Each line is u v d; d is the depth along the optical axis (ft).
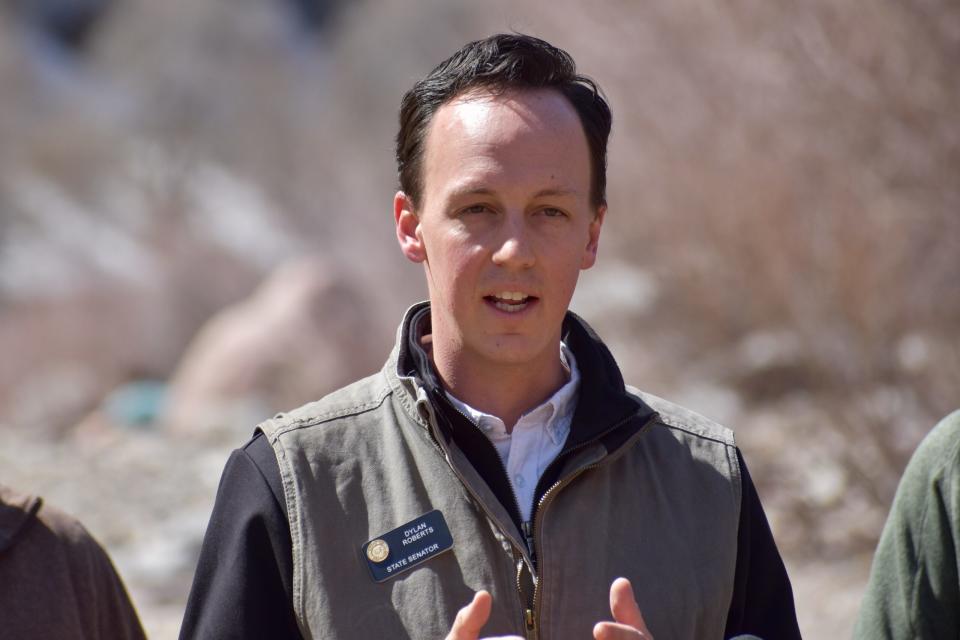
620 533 16.07
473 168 15.60
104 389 148.66
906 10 50.08
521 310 15.80
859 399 48.57
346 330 99.91
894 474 46.65
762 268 60.23
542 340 15.97
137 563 49.73
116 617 17.43
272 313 100.12
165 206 191.21
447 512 15.79
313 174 189.88
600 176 16.70
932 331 51.11
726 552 16.25
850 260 52.65
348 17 226.58
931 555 16.28
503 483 15.87
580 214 16.02
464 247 15.69
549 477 16.01
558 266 15.79
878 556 16.92
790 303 58.59
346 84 196.24
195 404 96.02
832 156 54.03
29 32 254.88
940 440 16.61
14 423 128.98
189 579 48.11
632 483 16.43
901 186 52.54
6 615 16.16
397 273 129.59
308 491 15.85
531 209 15.74
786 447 53.78
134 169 203.10
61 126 213.87
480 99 15.88
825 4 51.39
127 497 60.59
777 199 59.26
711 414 61.98
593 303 73.46
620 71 67.05
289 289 101.81
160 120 215.72
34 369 158.71
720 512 16.44
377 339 102.89
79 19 259.60
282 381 96.58
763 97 57.88
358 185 169.89
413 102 16.43
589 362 16.75
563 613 15.53
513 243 15.46
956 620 16.19
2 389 152.35
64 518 17.22
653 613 15.69
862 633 16.79
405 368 16.63
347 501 15.93
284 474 15.90
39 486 62.75
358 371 99.86
